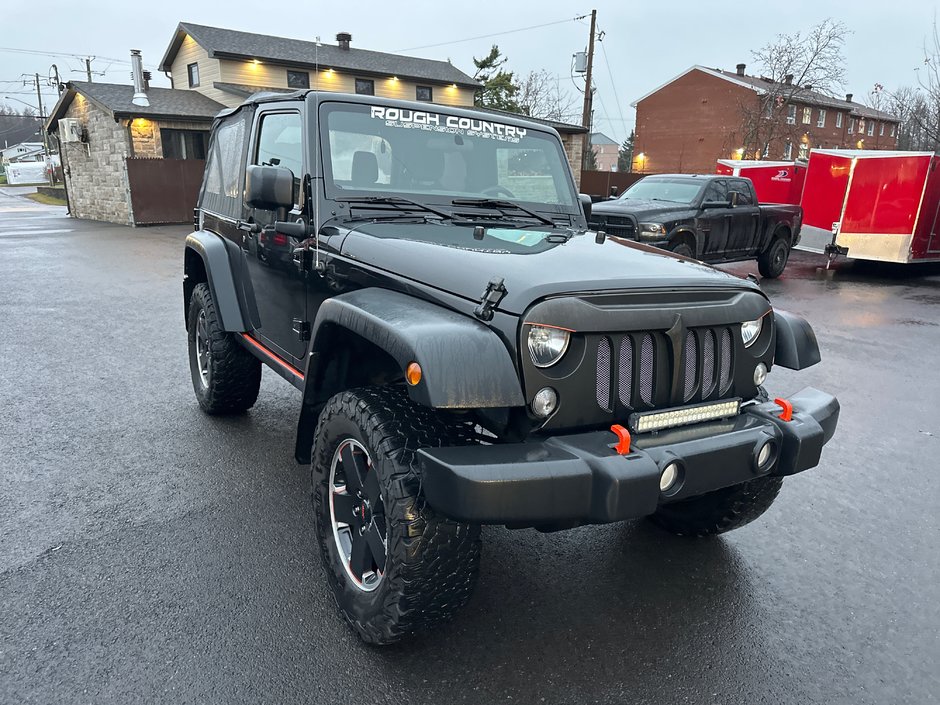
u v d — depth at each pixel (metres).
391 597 2.23
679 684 2.33
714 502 3.10
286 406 4.98
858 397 5.80
